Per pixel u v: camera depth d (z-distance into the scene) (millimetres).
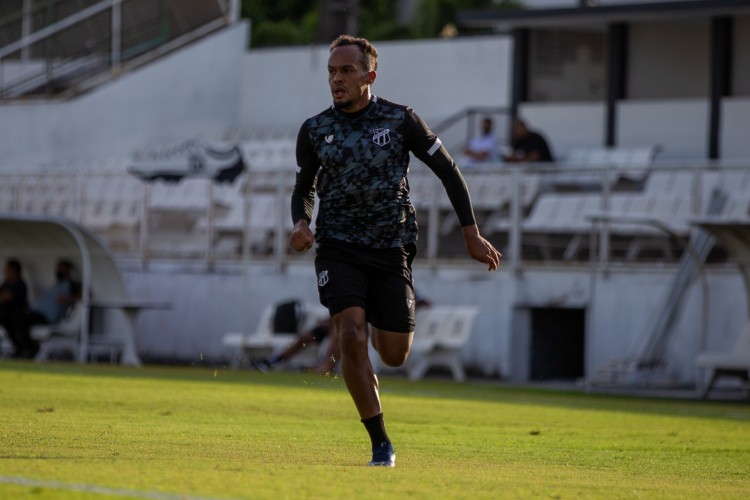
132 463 18422
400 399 40469
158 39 92125
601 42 80250
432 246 61719
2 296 59875
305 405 34125
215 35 92812
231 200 67375
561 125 76875
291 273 64375
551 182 60312
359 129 19344
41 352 59656
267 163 78312
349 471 18297
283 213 64750
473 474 18984
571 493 17078
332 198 19344
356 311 19016
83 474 16641
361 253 19250
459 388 49750
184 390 39281
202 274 66188
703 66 75875
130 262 68500
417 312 57781
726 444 27344
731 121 72000
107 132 89062
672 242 56812
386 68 88000
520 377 59656
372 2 128750
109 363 61719
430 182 61812
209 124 92312
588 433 29203
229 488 15711
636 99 77125
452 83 86000
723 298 54188
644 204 57500
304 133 19641
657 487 18531
